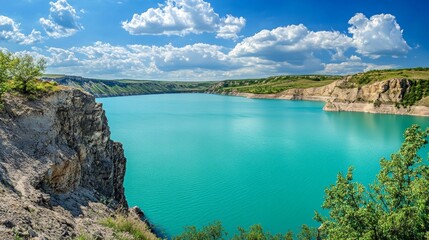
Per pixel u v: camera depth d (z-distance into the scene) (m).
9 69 30.81
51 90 33.44
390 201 21.62
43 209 19.09
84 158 33.78
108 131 39.31
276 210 51.06
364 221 20.77
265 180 65.56
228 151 91.38
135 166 73.94
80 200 25.97
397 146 100.31
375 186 22.97
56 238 15.98
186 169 72.19
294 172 71.69
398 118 159.38
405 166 21.98
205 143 102.56
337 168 75.38
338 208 23.06
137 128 131.25
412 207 19.12
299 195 57.47
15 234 14.04
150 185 61.16
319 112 198.00
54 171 25.86
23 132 26.83
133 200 53.69
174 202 53.16
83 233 18.17
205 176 67.31
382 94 183.75
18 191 20.08
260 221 47.31
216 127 137.12
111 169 36.75
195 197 55.44
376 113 179.88
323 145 101.69
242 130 130.25
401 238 19.66
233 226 45.56
